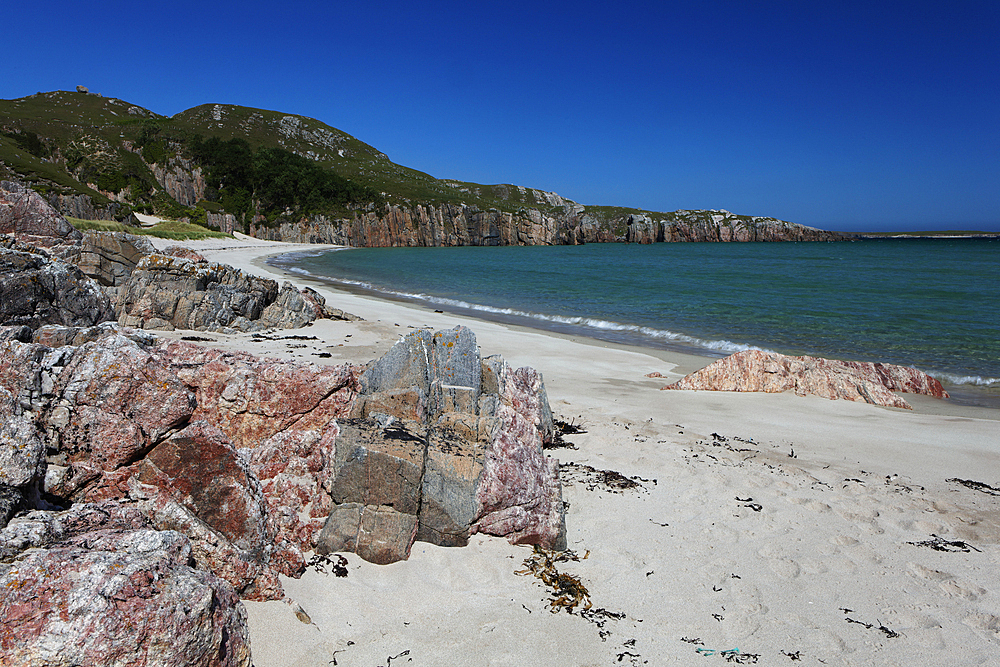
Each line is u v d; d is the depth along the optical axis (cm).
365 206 11875
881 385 1323
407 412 622
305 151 16950
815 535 620
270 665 379
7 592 298
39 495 410
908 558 579
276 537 484
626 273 5281
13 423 404
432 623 441
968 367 1639
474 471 554
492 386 771
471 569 511
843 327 2292
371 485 528
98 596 308
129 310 1691
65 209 6212
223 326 1762
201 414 611
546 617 459
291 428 616
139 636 308
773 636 451
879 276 4931
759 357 1345
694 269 5853
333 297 3091
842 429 1044
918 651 439
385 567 500
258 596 429
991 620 478
